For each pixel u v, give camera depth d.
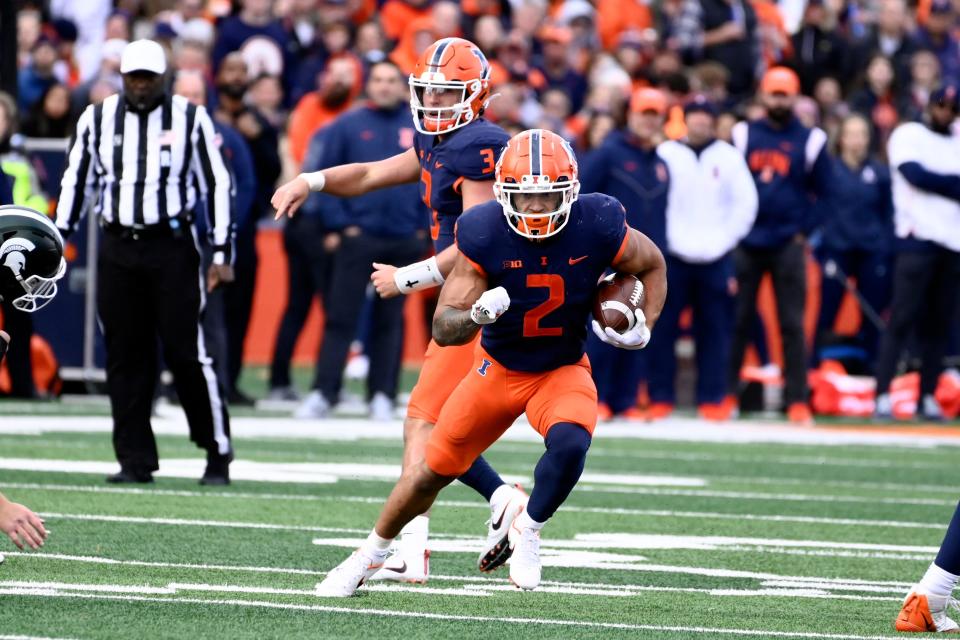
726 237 40.91
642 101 39.59
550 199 17.16
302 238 42.28
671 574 20.27
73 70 53.09
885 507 27.84
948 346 46.66
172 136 26.08
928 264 42.59
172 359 26.55
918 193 42.22
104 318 26.58
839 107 52.34
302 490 27.12
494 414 17.81
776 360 51.31
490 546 19.38
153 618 16.12
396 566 19.17
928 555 22.61
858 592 19.36
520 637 15.77
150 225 26.09
